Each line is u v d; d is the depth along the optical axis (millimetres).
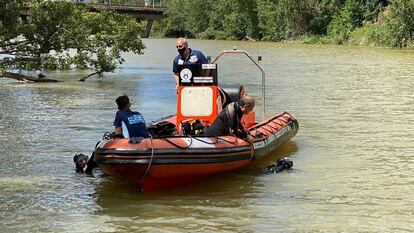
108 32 28641
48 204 9156
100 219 8484
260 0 83312
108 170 9391
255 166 11477
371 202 9242
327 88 24453
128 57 44031
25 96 21594
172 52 51562
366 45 66250
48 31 26781
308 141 13875
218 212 8766
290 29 79375
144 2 104500
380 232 7961
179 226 8180
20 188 9977
